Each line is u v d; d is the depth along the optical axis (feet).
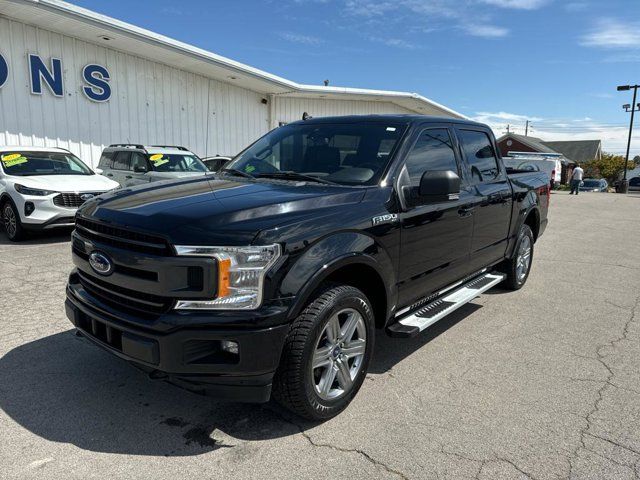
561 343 14.66
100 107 46.57
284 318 8.80
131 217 9.34
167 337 8.46
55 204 26.99
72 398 10.74
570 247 31.68
